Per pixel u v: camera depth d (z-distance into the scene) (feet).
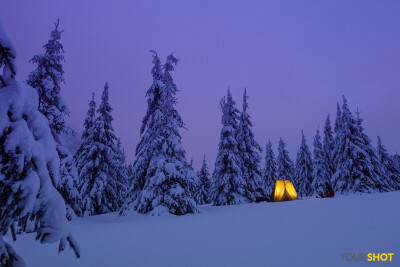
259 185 87.40
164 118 56.90
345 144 94.68
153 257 15.96
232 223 28.12
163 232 25.80
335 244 15.17
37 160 9.64
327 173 124.88
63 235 9.43
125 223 38.58
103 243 21.90
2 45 9.32
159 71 64.75
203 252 16.15
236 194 77.97
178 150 54.29
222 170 81.41
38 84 50.83
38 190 9.46
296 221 24.90
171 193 48.49
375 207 29.55
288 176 137.18
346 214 26.17
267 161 130.00
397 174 130.82
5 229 8.98
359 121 100.83
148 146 59.57
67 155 49.83
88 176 68.18
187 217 42.06
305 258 13.15
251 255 14.52
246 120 94.63
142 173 58.23
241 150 90.74
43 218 9.34
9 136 8.98
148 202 49.62
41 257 18.02
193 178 53.36
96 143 71.56
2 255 9.09
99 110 76.28
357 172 89.20
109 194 71.61
